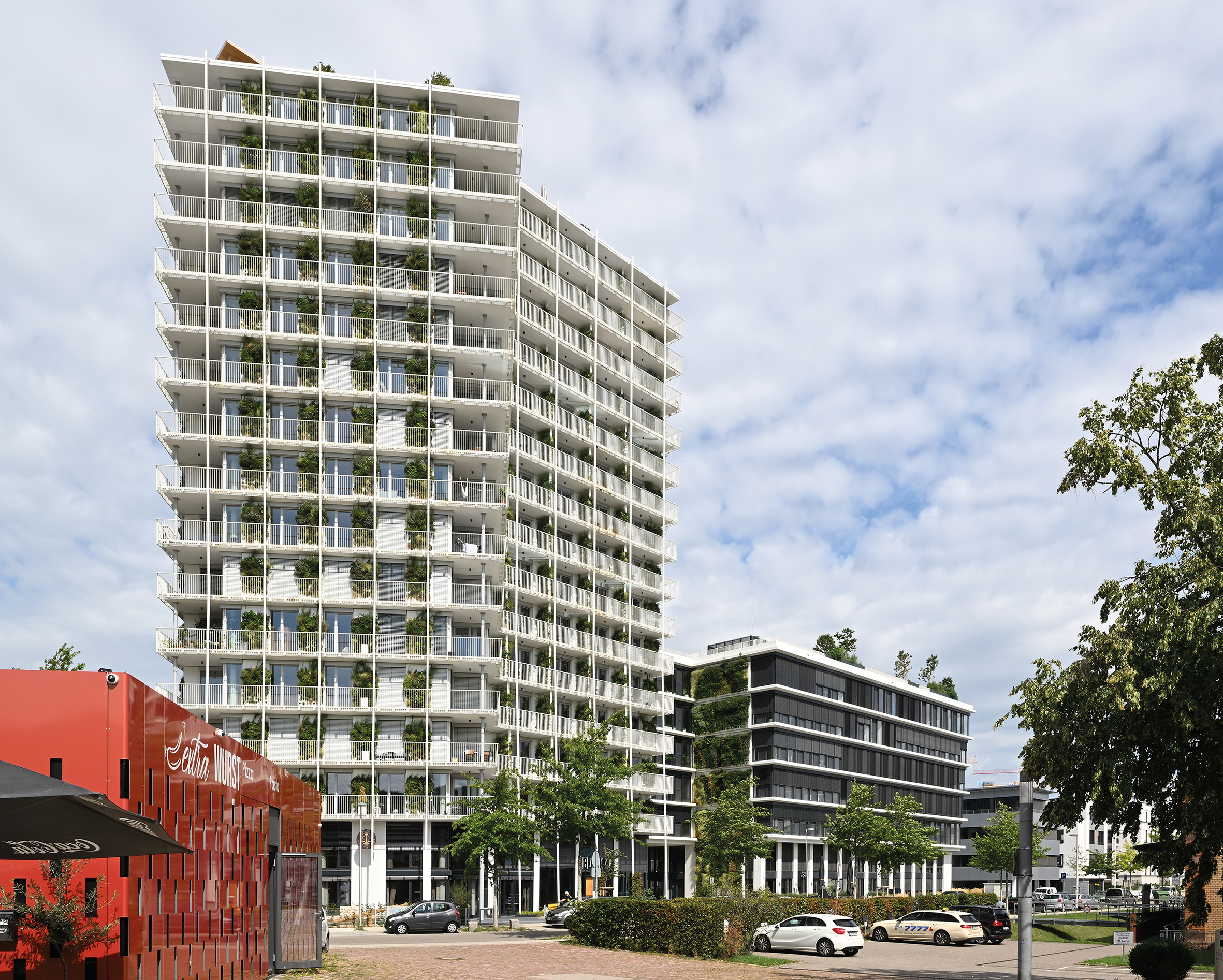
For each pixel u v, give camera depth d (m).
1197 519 20.31
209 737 15.12
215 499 54.94
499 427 61.81
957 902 59.84
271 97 57.16
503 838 43.50
